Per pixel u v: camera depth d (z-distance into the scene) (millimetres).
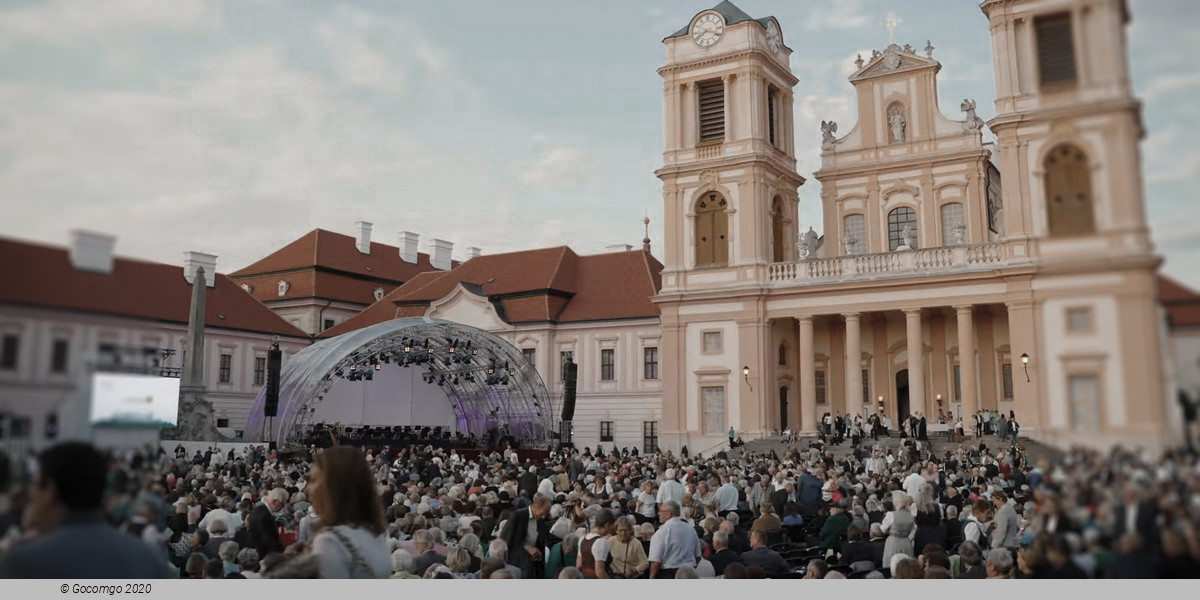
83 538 4238
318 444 46438
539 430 55312
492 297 63219
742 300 48781
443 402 60438
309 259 68375
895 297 44094
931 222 49812
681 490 18703
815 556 15438
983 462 20844
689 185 51156
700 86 52281
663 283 51312
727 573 8898
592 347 59594
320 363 47062
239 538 13141
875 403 47688
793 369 50812
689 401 49812
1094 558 3930
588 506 15172
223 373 53531
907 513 12477
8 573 4145
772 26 52188
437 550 11984
